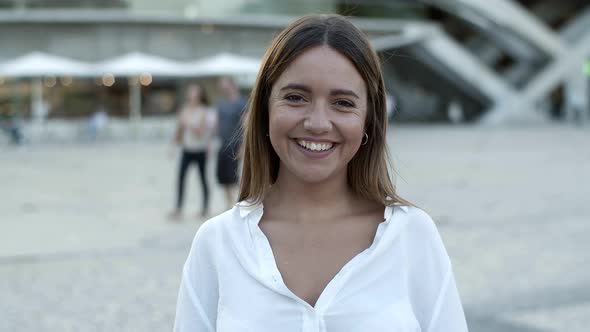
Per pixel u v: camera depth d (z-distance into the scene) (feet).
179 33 98.12
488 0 105.40
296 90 5.26
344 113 5.29
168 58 98.02
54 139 93.86
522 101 115.44
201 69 90.79
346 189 5.70
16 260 22.22
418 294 5.43
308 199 5.53
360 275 5.16
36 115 95.09
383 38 104.53
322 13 5.59
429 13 118.21
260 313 5.12
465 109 126.21
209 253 5.61
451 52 108.88
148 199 36.58
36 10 92.17
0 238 26.20
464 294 17.75
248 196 5.77
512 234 25.49
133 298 17.69
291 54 5.24
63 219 30.55
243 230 5.45
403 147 68.23
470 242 24.13
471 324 15.37
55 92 98.02
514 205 32.37
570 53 116.26
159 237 25.89
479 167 49.65
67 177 47.70
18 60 89.76
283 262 5.37
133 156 65.41
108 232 27.17
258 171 5.68
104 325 15.56
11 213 32.42
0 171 52.11
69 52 94.89
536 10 132.98
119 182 44.47
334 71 5.21
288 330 5.05
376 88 5.48
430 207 31.94
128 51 96.32
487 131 97.04
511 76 119.65
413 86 127.13
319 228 5.45
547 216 29.25
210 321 5.63
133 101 100.53
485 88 113.29
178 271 20.48
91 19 93.56
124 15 94.17
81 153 69.82
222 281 5.40
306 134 5.27
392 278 5.23
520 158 56.39
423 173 46.09
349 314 5.04
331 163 5.33
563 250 22.67
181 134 30.37
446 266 5.47
